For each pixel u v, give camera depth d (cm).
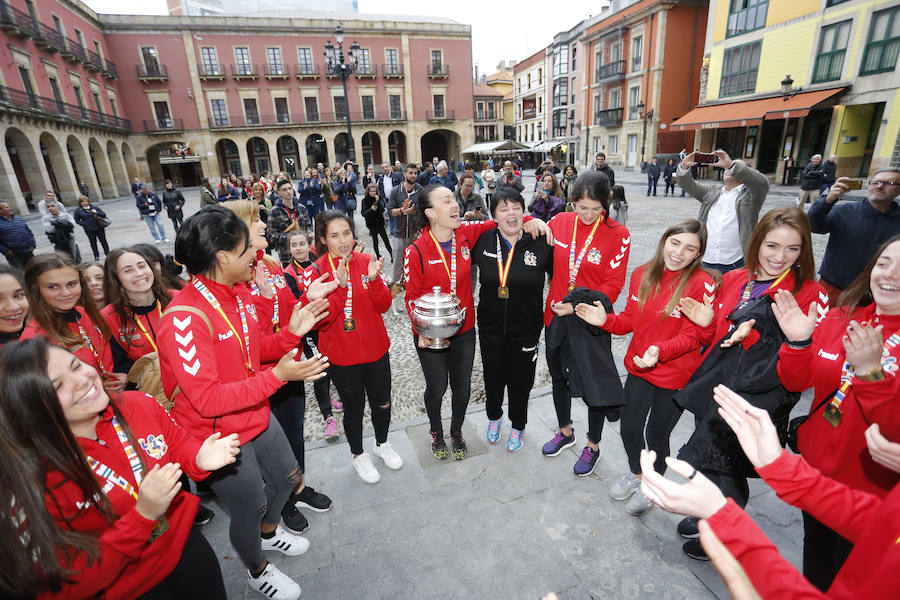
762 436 108
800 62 1594
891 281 131
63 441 108
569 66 3741
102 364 219
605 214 244
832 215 300
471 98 3891
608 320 226
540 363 422
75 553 108
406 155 4097
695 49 2455
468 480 268
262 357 201
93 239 988
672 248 207
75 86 2562
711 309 194
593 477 267
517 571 206
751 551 80
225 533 240
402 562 214
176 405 175
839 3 1438
